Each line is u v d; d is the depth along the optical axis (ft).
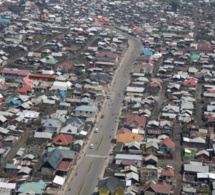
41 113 417.28
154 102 453.99
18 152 335.67
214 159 337.52
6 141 351.67
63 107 430.61
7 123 390.01
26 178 298.97
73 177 308.60
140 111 425.28
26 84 490.90
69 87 490.08
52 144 350.64
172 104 447.83
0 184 286.46
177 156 343.87
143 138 370.12
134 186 293.02
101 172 317.22
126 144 353.92
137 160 326.85
